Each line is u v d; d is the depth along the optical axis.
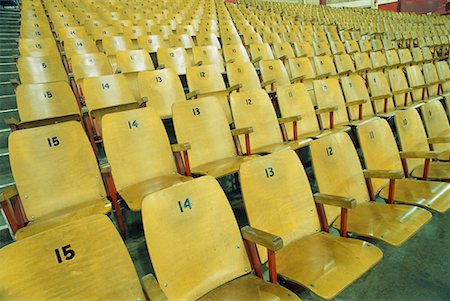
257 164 1.39
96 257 0.93
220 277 1.15
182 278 1.07
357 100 2.98
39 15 5.16
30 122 1.95
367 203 1.75
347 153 1.78
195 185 1.18
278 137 2.49
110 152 1.79
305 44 4.85
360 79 3.30
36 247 0.85
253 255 1.22
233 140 2.28
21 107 2.24
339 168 1.72
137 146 1.88
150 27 5.06
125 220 1.84
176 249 1.08
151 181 1.83
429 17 10.51
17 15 6.18
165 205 1.10
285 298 1.04
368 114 3.26
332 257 1.25
